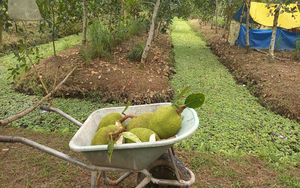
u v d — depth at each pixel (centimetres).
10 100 527
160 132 214
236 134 436
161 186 242
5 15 433
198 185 293
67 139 391
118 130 195
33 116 468
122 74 620
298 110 512
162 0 874
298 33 1073
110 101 554
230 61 912
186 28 2086
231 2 1402
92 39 777
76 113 491
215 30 1836
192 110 232
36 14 327
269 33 1088
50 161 330
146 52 671
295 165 356
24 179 294
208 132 442
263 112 533
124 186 287
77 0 723
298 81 637
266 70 736
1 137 199
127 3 667
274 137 435
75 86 573
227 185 298
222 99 593
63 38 1140
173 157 232
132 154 194
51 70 625
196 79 733
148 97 553
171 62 877
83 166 207
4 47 889
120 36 885
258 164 348
